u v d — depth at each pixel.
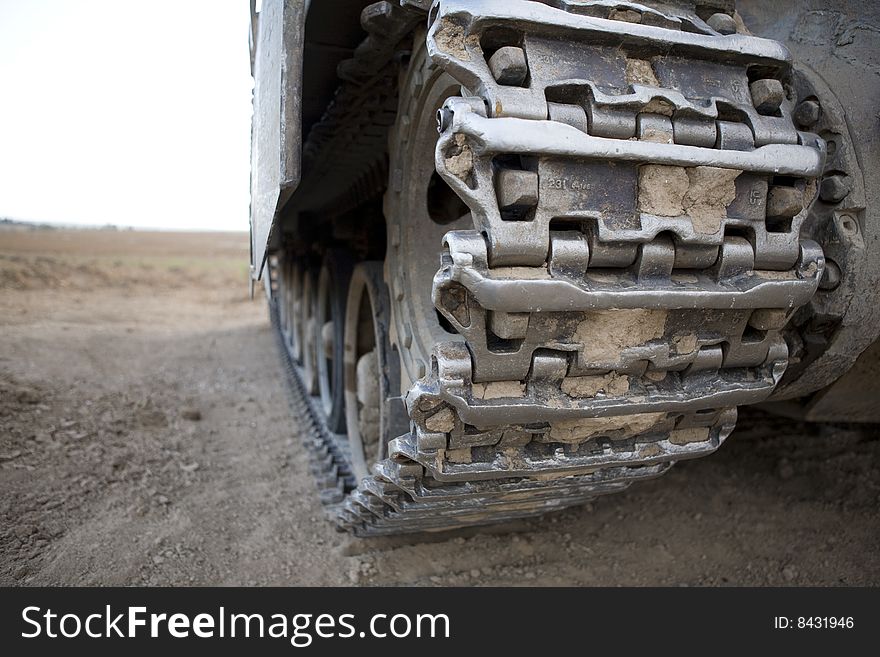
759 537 3.67
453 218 3.22
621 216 1.78
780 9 2.50
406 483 2.29
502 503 2.60
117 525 3.81
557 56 1.78
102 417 5.43
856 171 2.17
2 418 4.88
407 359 2.85
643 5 1.94
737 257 1.92
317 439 4.93
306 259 6.69
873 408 2.93
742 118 1.95
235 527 3.94
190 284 21.27
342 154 4.28
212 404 6.53
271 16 2.58
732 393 2.10
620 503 4.12
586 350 1.90
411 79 2.52
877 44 2.22
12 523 3.66
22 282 17.84
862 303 2.21
